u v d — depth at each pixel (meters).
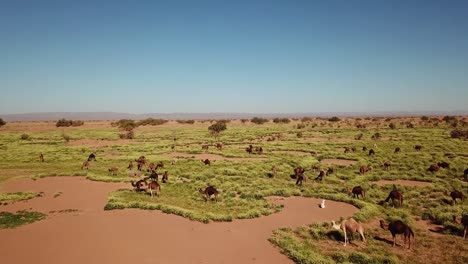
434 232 19.20
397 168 38.47
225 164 42.88
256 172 36.53
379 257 15.35
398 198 23.59
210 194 25.72
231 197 26.73
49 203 25.92
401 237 18.34
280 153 53.12
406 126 104.38
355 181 32.03
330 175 34.91
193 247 17.06
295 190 28.17
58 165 45.50
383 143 63.25
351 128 103.88
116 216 22.17
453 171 36.19
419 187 29.44
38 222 21.27
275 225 20.30
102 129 124.44
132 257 15.94
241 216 21.55
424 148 55.09
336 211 23.11
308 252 15.98
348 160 46.56
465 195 26.50
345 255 15.62
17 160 50.22
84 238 18.39
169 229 19.62
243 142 72.56
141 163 41.75
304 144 63.88
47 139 85.56
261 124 143.62
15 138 88.38
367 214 21.84
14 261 15.63
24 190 30.41
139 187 29.22
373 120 151.38
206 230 19.44
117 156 53.88
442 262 15.31
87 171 39.69
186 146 66.44
